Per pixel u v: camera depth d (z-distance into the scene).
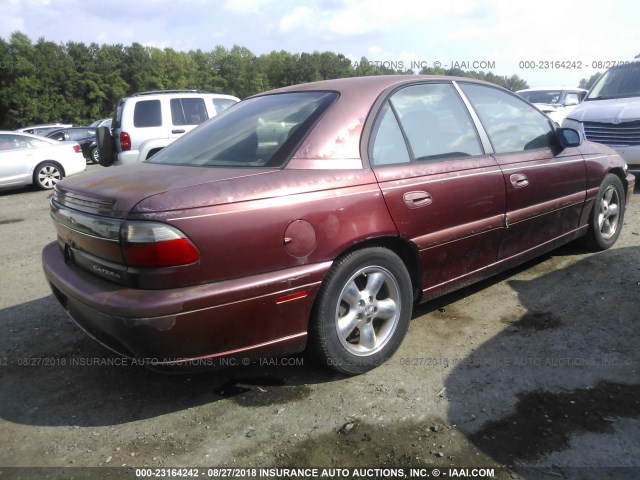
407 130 3.25
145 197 2.42
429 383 2.91
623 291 3.92
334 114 2.98
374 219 2.88
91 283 2.62
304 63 54.81
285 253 2.59
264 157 2.83
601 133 7.48
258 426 2.62
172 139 9.57
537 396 2.73
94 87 59.53
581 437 2.41
